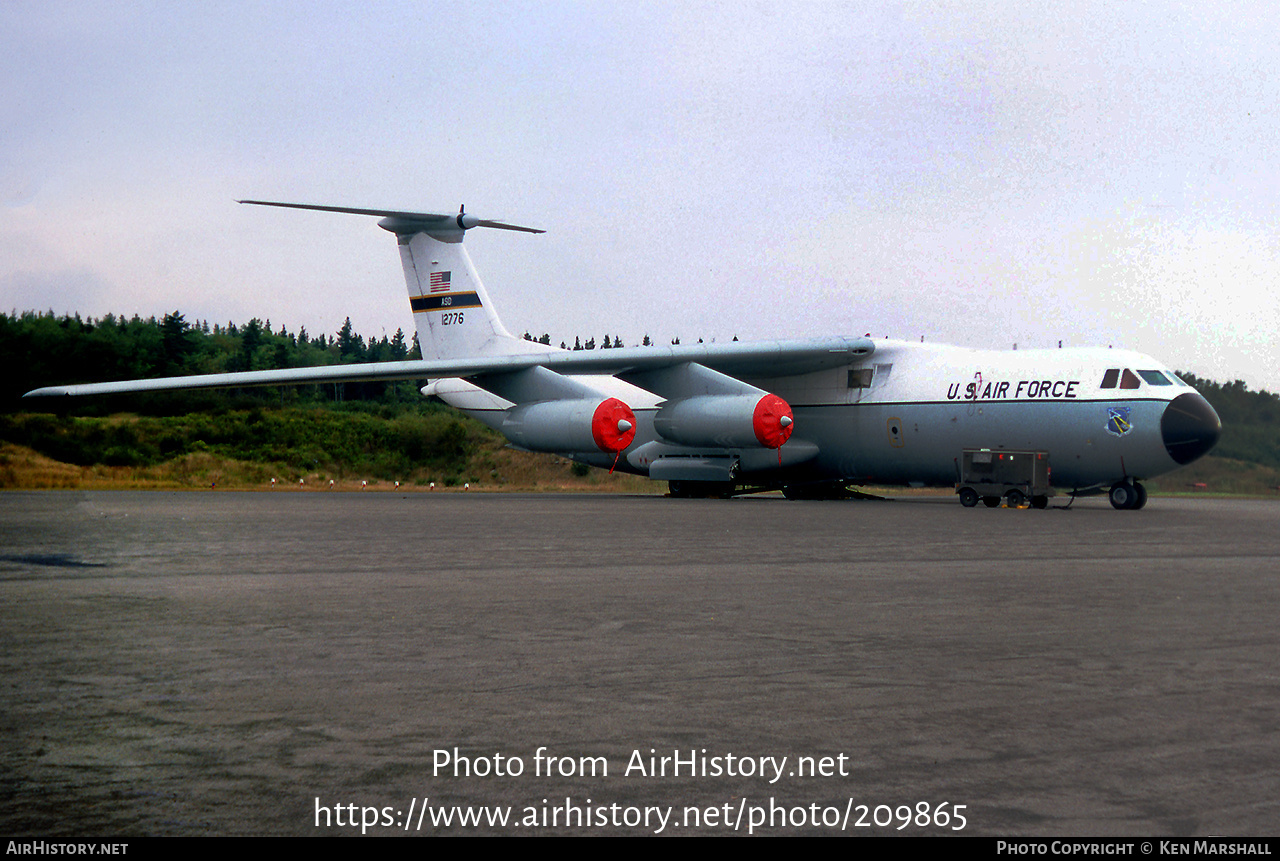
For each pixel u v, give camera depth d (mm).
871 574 9133
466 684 4789
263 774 3486
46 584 8336
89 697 4520
